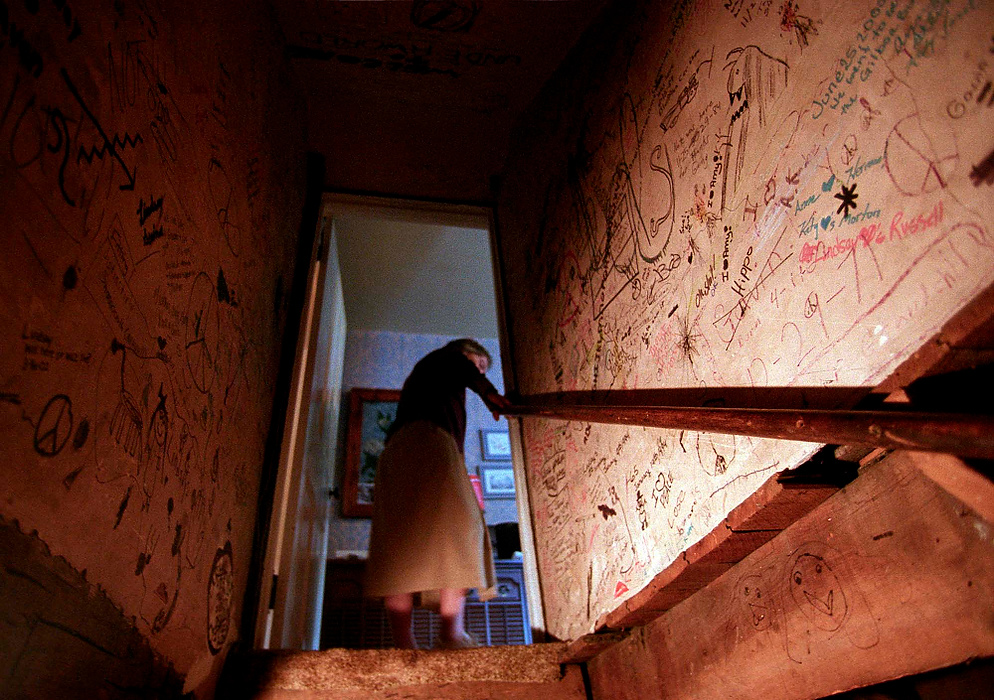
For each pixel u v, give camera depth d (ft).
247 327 5.80
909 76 2.63
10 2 2.34
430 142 9.77
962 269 2.29
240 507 5.69
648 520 4.82
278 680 5.20
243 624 5.86
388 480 7.22
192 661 4.42
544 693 5.54
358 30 7.66
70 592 2.72
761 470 3.39
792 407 3.20
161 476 3.74
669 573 3.96
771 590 3.43
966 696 2.56
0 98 2.25
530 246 8.38
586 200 6.53
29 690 2.45
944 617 2.45
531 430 8.18
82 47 2.85
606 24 6.53
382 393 15.07
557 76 8.04
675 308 4.55
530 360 8.16
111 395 3.07
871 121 2.83
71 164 2.72
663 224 4.83
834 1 3.14
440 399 7.78
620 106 5.84
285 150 7.69
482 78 8.53
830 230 3.03
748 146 3.80
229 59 5.34
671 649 4.44
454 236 13.30
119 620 3.23
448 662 5.53
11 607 2.30
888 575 2.69
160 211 3.72
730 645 3.77
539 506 7.70
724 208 4.00
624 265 5.51
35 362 2.42
